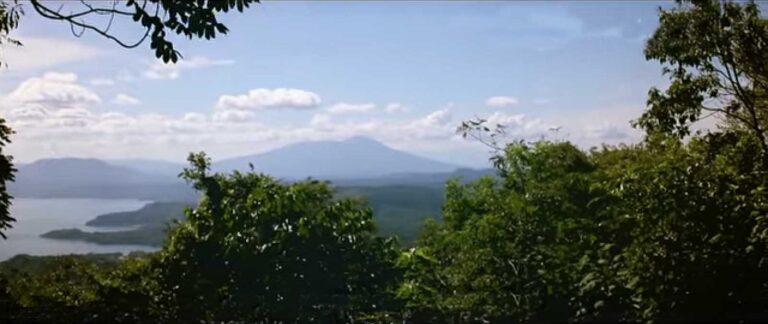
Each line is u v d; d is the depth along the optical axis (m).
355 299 7.93
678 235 7.07
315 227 7.98
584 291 7.47
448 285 8.42
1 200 7.47
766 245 6.86
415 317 7.92
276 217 8.02
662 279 6.95
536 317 7.76
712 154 7.89
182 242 7.89
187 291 7.69
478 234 8.49
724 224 7.05
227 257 7.84
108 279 7.74
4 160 7.45
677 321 6.95
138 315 7.49
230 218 7.94
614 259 7.31
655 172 7.35
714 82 8.88
